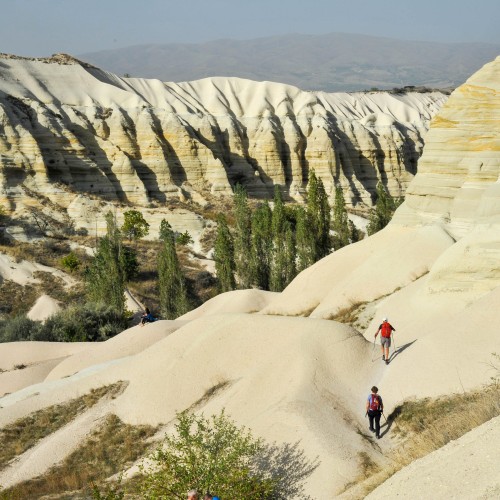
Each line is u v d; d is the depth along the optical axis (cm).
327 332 2930
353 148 14962
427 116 19688
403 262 4388
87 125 11962
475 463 1269
